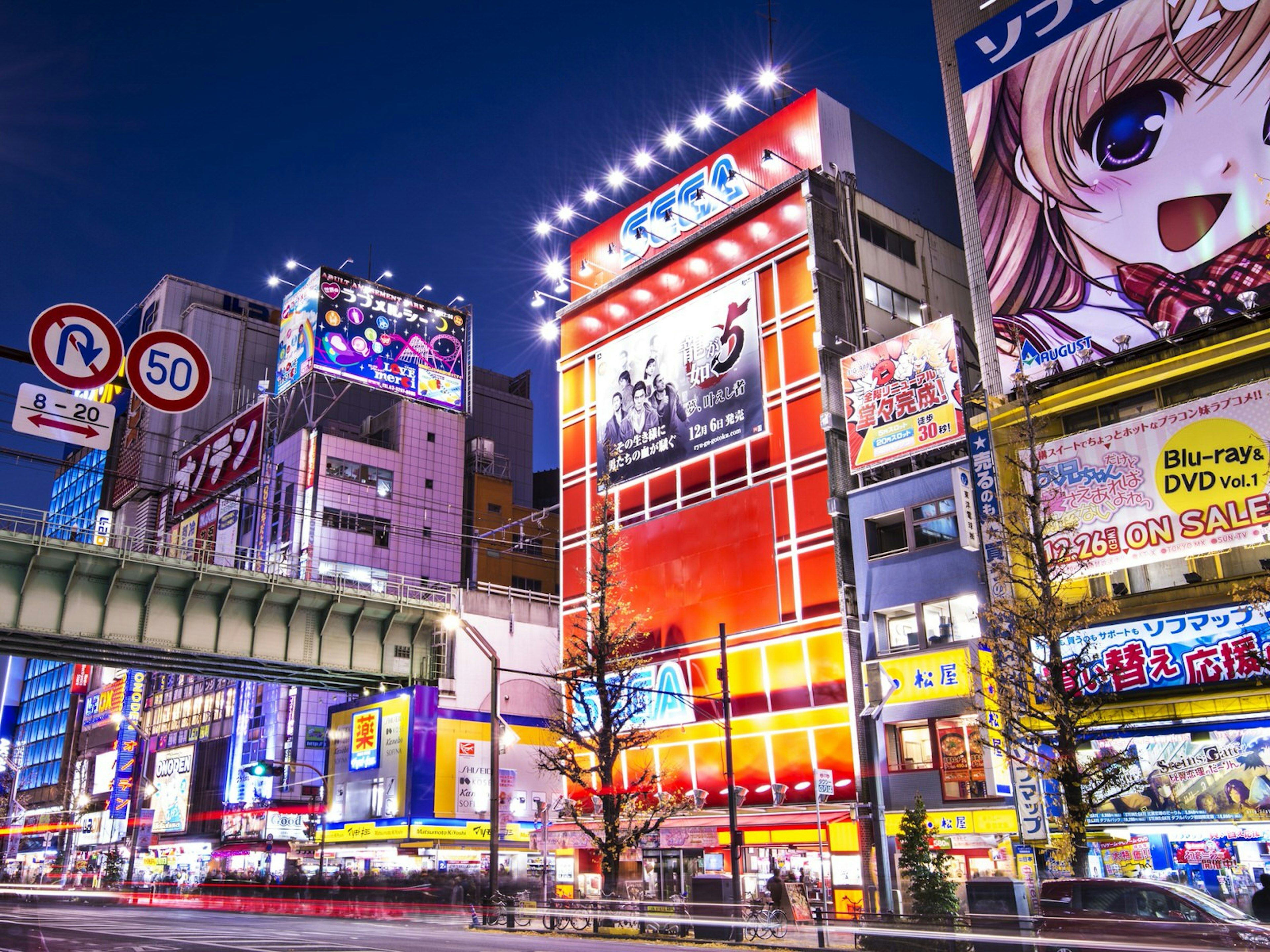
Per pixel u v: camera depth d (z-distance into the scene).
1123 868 27.45
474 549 89.88
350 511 82.94
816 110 45.94
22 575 43.91
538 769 53.25
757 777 39.94
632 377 51.19
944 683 33.72
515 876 51.81
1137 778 27.92
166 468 108.19
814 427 41.81
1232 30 31.20
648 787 40.38
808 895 35.88
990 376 35.28
